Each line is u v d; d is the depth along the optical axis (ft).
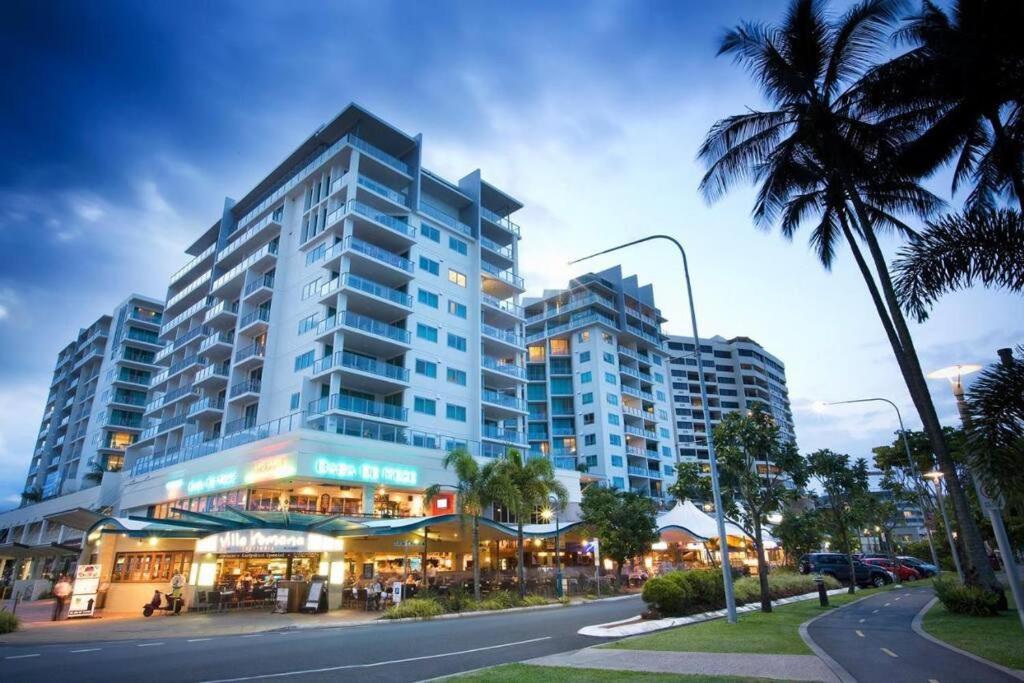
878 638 46.24
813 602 80.33
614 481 233.14
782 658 37.09
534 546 139.95
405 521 92.27
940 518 139.74
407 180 167.53
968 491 121.49
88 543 111.14
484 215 191.31
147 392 267.59
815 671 32.76
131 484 172.14
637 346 277.44
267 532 85.87
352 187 149.59
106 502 180.24
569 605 93.66
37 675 37.01
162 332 227.20
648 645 44.37
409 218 163.32
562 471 169.37
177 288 235.81
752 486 73.15
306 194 168.25
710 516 120.47
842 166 72.08
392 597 85.56
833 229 83.15
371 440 126.72
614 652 41.32
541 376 259.39
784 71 73.97
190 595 88.38
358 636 55.83
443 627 63.16
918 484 132.67
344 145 154.30
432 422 149.07
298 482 119.96
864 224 69.36
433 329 157.89
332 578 87.81
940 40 51.72
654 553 147.02
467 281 173.58
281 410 146.82
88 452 265.34
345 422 126.82
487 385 182.91
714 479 61.57
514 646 48.08
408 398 145.69
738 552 156.76
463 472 95.71
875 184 77.46
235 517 97.96
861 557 144.97
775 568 134.62
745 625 54.90
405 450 132.77
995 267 36.47
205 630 63.67
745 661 36.37
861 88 69.56
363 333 139.54
